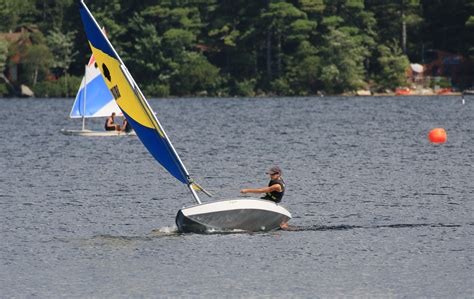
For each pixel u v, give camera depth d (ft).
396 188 475.31
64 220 393.70
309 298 283.38
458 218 389.39
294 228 369.50
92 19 367.25
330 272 307.99
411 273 306.14
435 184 489.26
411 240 348.38
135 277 304.71
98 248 340.80
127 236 359.25
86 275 307.37
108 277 305.12
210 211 353.92
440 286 292.61
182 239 351.67
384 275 304.30
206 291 290.15
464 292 286.66
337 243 344.49
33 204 435.12
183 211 354.74
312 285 295.07
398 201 433.89
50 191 477.36
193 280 300.81
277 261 320.91
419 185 485.56
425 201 433.48
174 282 298.97
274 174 364.38
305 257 325.62
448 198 441.27
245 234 357.41
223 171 561.84
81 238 357.41
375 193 459.32
